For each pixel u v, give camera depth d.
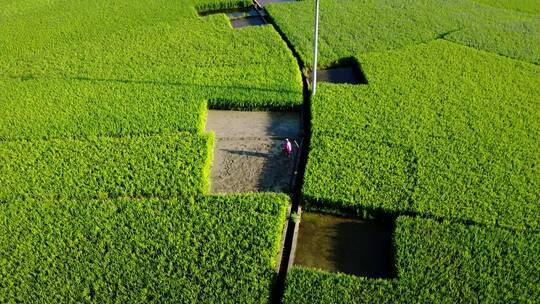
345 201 13.77
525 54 20.75
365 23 23.70
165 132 16.53
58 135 16.41
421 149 15.48
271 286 11.73
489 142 15.70
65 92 18.53
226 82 19.06
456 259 12.09
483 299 11.25
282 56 20.80
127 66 20.22
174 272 12.03
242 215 13.39
